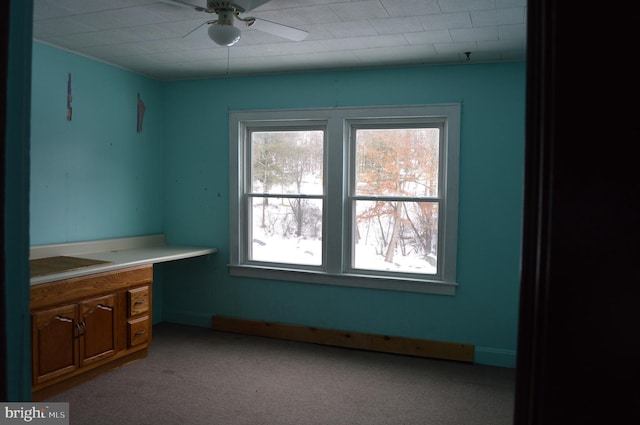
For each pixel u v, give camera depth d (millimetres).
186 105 4652
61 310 3086
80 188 3895
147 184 4605
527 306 546
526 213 543
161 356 3889
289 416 2895
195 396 3146
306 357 3934
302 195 4316
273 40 3342
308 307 4305
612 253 468
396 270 4082
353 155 4156
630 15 454
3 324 644
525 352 548
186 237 4719
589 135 469
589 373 481
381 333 4090
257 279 4473
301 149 4324
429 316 3955
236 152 4453
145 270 3742
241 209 4520
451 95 3816
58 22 3031
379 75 3994
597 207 470
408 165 4016
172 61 3980
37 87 3494
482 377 3559
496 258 3770
